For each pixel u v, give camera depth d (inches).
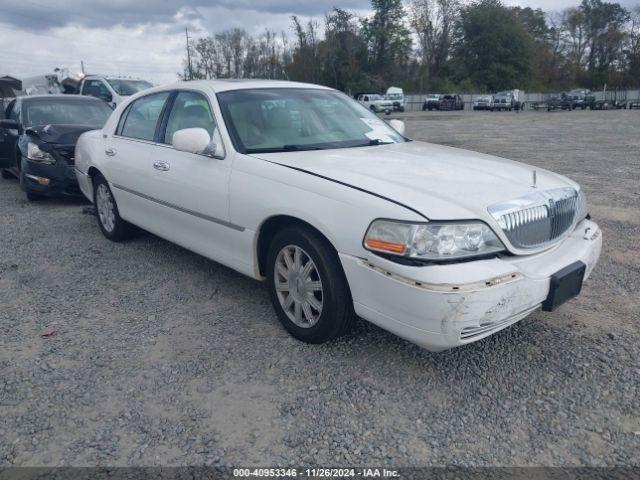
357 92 2561.5
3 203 320.8
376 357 133.7
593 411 113.0
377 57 2817.4
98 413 113.3
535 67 2935.5
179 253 215.5
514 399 117.1
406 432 106.8
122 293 175.8
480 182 128.6
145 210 196.1
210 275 190.5
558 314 156.8
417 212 112.6
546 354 134.8
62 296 173.9
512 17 2822.3
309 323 137.5
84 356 136.0
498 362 131.3
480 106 2160.4
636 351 135.9
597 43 3206.2
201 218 164.2
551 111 1925.4
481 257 114.1
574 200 141.0
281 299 144.3
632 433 106.3
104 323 154.3
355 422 109.8
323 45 2578.7
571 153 521.7
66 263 205.6
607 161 456.8
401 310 113.0
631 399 116.6
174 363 132.3
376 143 170.2
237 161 150.7
